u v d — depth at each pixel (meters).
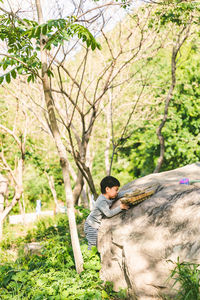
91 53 8.33
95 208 4.02
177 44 7.28
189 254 3.00
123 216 3.81
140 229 3.48
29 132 9.77
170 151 11.45
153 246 3.27
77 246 3.87
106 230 3.85
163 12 5.83
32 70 3.76
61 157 3.85
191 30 7.88
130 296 3.30
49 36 3.50
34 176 14.85
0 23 4.11
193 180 3.94
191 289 2.75
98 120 10.20
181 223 3.23
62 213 10.54
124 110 10.39
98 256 3.99
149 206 3.59
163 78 11.27
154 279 3.11
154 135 11.21
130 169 13.95
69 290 3.54
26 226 9.71
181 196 3.48
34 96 8.02
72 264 4.06
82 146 5.35
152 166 12.66
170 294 2.95
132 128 11.10
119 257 3.58
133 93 11.03
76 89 8.61
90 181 5.22
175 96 10.98
